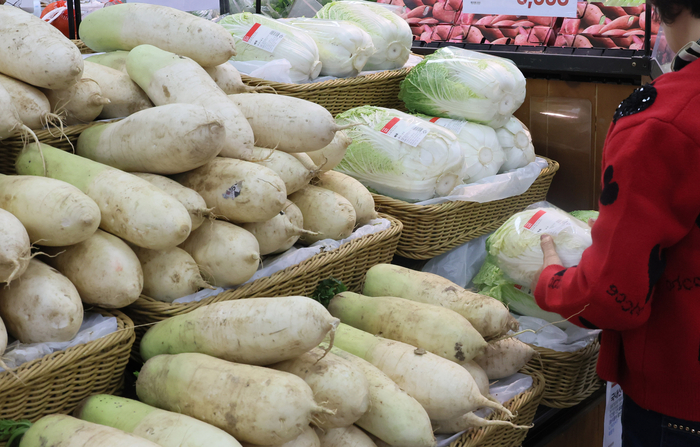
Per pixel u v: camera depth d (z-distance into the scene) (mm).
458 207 2408
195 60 2035
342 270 2004
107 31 2125
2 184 1485
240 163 1699
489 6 3057
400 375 1550
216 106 1776
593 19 3008
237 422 1260
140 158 1651
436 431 1581
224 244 1639
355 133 2459
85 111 1797
